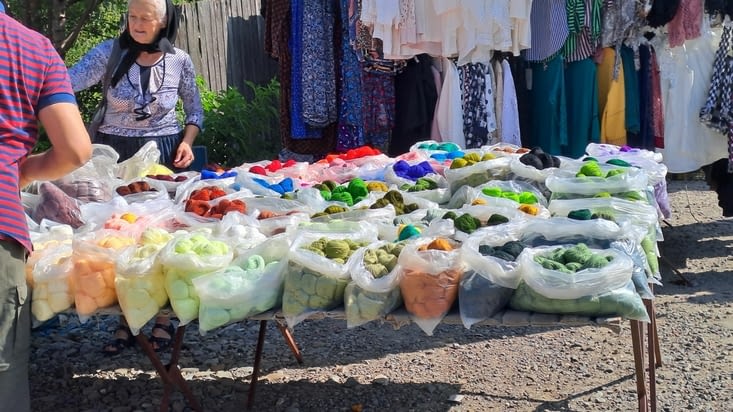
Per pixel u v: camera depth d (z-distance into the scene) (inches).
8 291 93.0
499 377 146.2
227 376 149.4
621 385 140.4
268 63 365.7
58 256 115.3
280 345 165.5
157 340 159.8
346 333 171.6
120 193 152.7
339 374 149.5
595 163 148.8
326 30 226.4
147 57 167.2
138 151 166.2
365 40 215.3
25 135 93.1
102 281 109.9
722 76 207.5
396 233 123.5
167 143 174.6
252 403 136.8
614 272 97.3
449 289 102.7
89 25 309.3
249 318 108.2
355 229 119.7
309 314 105.0
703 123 211.9
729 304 181.2
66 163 94.2
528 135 228.2
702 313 175.6
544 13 213.2
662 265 213.6
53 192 143.2
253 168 173.2
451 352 159.3
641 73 214.8
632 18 204.5
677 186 316.5
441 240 107.5
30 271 112.9
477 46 212.5
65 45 268.8
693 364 148.6
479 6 205.6
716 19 222.2
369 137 228.1
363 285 102.7
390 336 169.2
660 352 152.3
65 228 126.9
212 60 329.7
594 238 114.0
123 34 165.2
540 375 146.4
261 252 111.0
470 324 100.1
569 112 219.9
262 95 317.4
